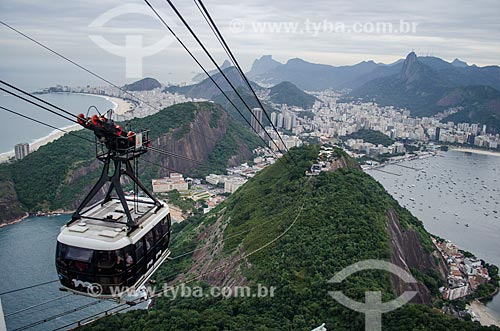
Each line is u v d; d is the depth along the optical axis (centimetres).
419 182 10606
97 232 1020
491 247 6775
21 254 5291
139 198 1238
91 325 3350
